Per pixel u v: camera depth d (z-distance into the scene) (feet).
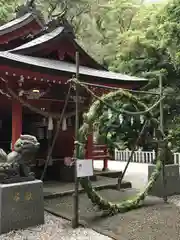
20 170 17.72
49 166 32.60
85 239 15.44
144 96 42.47
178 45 44.57
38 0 71.82
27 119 35.47
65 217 18.78
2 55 22.81
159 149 24.30
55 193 24.25
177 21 42.29
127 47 54.90
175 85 53.26
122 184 28.43
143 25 59.31
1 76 24.17
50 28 31.60
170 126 48.39
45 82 26.73
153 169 25.41
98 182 29.25
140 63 54.19
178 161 43.14
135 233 16.40
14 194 16.39
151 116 23.70
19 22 33.01
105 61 66.49
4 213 15.92
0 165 16.92
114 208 19.56
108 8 70.95
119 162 52.44
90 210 20.56
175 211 20.48
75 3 72.74
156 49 53.21
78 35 75.20
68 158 30.86
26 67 23.25
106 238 15.70
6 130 35.55
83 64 33.14
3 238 15.21
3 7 55.31
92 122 19.10
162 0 62.28
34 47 28.22
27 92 26.35
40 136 34.81
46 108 29.96
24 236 15.58
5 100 29.32
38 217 17.29
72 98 29.43
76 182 17.47
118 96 21.36
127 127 44.57
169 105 50.93
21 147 17.84
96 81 27.55
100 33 73.61
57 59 30.89
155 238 15.72
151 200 23.61
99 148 35.40
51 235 15.84
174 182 26.27
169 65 53.21
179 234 16.21
